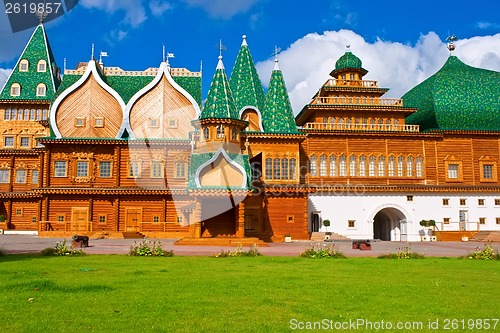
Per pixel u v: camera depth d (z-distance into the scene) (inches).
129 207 1753.2
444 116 2123.5
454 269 737.0
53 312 396.2
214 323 369.4
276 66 1887.3
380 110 2112.5
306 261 848.3
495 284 571.5
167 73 1886.1
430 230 1957.4
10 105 2213.3
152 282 554.3
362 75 2292.1
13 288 495.8
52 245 1232.8
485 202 2020.2
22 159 2139.5
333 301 455.5
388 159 2050.9
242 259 873.5
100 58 2043.6
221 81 1576.0
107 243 1357.0
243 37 1950.1
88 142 1780.3
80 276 600.1
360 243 1237.7
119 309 410.3
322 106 2080.5
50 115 1820.9
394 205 1967.3
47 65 2284.7
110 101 1860.2
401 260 895.1
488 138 2123.5
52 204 1742.1
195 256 941.2
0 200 2058.3
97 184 1792.6
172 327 356.5
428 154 2079.2
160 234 1733.5
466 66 2298.2
